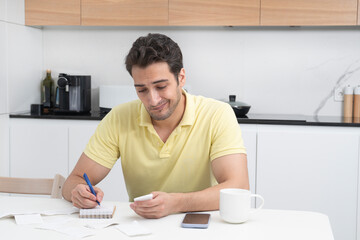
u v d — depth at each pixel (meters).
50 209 1.23
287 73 3.10
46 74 3.33
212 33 3.15
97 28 3.26
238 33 3.12
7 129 2.89
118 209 1.22
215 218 1.14
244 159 1.35
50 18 3.01
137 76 1.22
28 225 1.09
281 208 2.64
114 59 3.28
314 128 2.60
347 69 3.04
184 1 2.86
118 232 1.03
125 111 1.50
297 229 1.05
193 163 1.42
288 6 2.77
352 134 2.56
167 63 1.21
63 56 3.33
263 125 2.65
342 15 2.73
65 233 1.03
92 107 3.32
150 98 1.23
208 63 3.17
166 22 2.88
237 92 3.16
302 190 2.61
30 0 3.02
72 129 2.83
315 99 3.08
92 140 1.49
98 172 1.45
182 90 1.46
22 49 3.05
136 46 1.23
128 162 1.47
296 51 3.08
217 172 1.35
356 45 3.02
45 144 2.87
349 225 2.59
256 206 2.66
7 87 2.88
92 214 1.15
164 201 1.14
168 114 1.28
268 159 2.63
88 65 3.31
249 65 3.13
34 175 2.90
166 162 1.42
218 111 1.44
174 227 1.07
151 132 1.41
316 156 2.59
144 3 2.89
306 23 2.77
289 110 3.12
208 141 1.41
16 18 2.96
